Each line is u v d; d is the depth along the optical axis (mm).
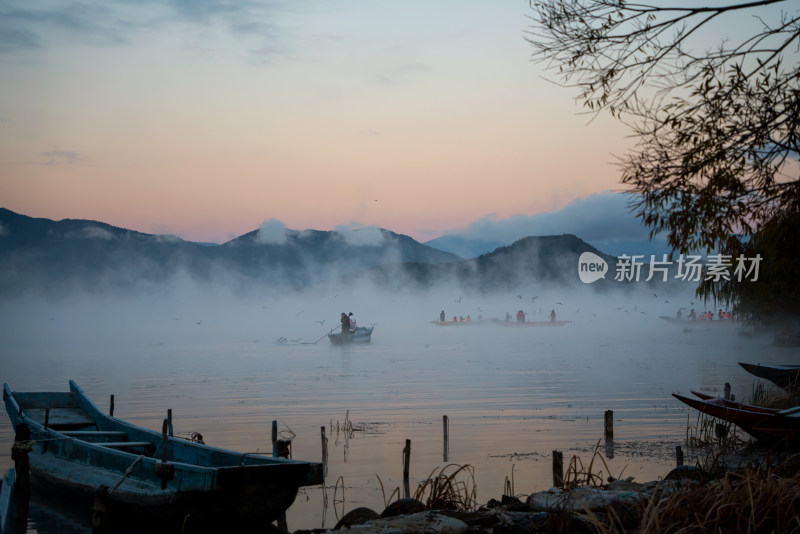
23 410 19531
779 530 7508
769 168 8992
